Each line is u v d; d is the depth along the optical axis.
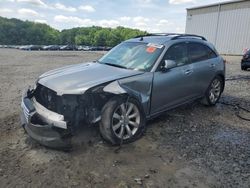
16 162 3.41
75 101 3.57
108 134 3.71
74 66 4.71
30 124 3.60
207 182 3.06
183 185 3.00
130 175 3.18
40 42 106.75
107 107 3.68
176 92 4.80
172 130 4.57
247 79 9.95
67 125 3.44
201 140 4.20
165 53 4.60
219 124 4.94
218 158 3.63
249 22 25.38
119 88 3.71
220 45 28.77
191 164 3.46
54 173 3.19
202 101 5.97
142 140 4.13
